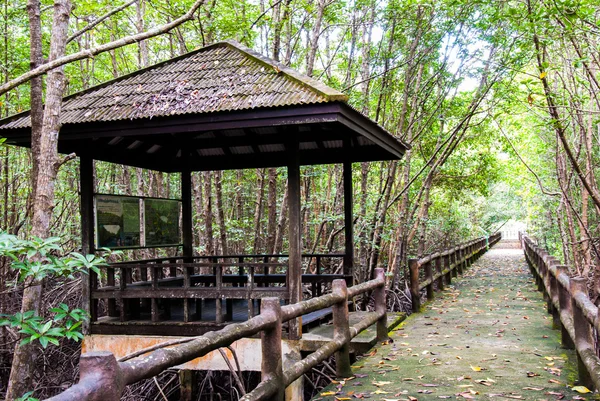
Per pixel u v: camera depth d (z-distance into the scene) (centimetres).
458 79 1091
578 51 654
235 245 1568
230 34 925
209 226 1003
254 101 536
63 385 884
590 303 418
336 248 1430
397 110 1320
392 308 1108
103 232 639
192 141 779
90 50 379
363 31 1109
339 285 514
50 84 473
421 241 1319
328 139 722
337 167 1279
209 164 809
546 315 820
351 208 781
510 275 1523
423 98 1185
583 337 451
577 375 477
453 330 712
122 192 1403
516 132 1698
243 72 615
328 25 1166
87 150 640
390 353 585
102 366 192
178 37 1081
